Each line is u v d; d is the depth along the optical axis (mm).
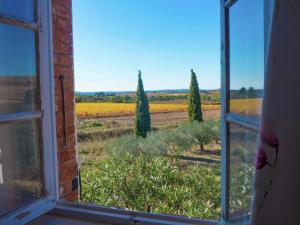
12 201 1166
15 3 1183
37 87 1279
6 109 1151
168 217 1203
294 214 521
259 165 546
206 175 4398
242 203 886
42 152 1287
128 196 4043
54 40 1557
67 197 1642
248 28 842
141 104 8500
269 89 531
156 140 6227
